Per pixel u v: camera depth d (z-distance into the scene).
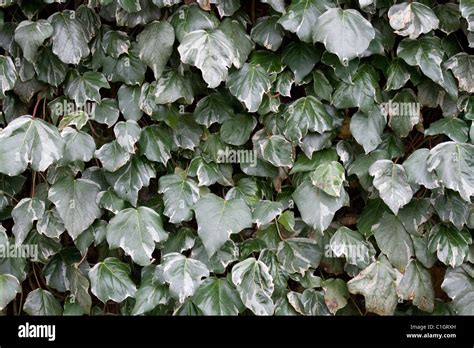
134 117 1.42
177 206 1.38
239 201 1.36
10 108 1.47
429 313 1.45
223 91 1.44
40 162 1.27
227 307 1.35
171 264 1.34
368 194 1.42
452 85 1.37
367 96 1.37
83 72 1.46
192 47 1.31
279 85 1.40
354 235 1.40
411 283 1.39
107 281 1.37
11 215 1.43
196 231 1.46
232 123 1.43
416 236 1.40
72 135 1.36
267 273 1.35
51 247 1.45
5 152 1.26
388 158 1.40
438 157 1.29
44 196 1.45
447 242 1.38
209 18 1.38
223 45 1.33
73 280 1.45
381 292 1.37
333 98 1.39
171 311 1.42
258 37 1.40
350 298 1.47
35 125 1.30
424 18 1.31
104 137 1.48
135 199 1.41
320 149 1.40
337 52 1.27
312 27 1.32
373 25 1.39
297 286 1.46
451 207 1.37
